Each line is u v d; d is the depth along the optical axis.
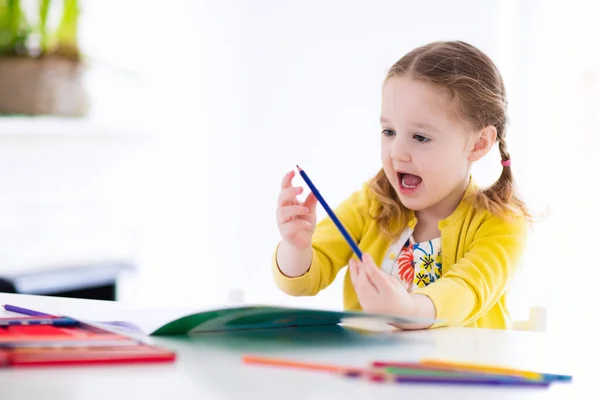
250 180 2.78
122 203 2.67
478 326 1.21
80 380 0.62
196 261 2.84
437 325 0.96
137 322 0.89
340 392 0.61
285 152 2.69
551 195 2.11
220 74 2.81
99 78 2.80
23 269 2.22
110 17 2.82
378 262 1.28
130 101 2.88
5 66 2.37
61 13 2.44
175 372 0.66
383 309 0.86
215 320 0.84
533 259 2.11
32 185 2.39
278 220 1.16
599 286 2.04
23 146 2.35
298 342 0.83
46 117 2.42
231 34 2.78
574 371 0.74
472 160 1.21
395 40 2.41
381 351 0.79
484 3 2.21
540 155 2.13
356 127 2.53
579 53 2.07
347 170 2.55
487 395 0.62
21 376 0.63
